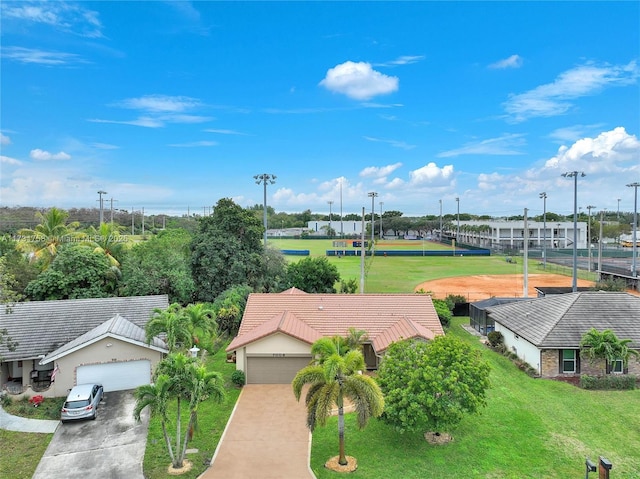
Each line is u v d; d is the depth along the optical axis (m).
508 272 83.56
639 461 19.91
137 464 20.17
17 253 45.16
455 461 19.98
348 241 147.50
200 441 22.23
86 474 19.39
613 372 30.02
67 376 28.23
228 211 50.66
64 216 50.38
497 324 38.22
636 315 32.12
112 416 25.12
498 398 26.44
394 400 20.47
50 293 41.00
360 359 19.95
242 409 25.95
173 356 20.44
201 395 19.23
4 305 32.44
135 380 29.27
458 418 20.17
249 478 18.98
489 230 147.62
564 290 54.09
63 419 24.06
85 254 43.03
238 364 30.12
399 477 18.88
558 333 30.64
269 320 33.69
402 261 101.94
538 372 30.52
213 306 42.22
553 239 140.50
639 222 174.62
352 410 25.80
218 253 48.50
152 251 48.97
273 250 55.47
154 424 24.08
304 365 29.89
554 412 24.69
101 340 28.66
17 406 26.41
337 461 20.14
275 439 22.41
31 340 30.34
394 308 34.88
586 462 17.97
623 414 24.52
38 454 21.09
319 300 36.09
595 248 120.88
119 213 171.62
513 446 21.19
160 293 45.84
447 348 21.59
